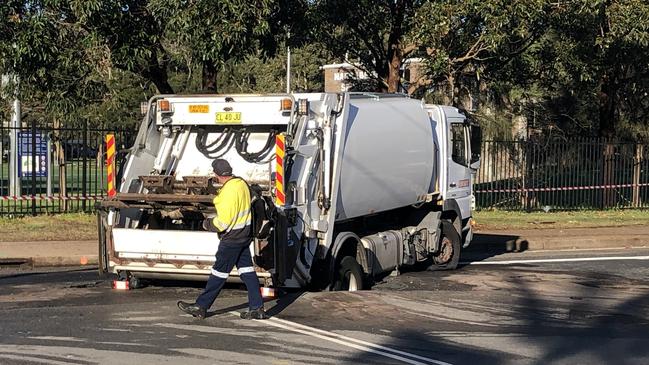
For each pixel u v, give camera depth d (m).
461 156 13.45
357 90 21.94
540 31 17.38
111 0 13.33
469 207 13.81
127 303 9.06
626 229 19.09
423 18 15.82
